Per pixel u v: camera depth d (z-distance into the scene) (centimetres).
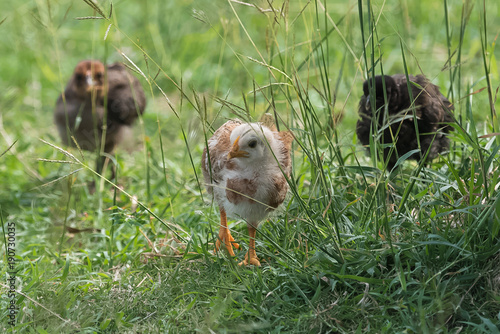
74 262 973
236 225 1027
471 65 1473
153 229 1011
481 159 811
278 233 946
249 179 862
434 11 1955
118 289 864
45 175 1338
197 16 870
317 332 721
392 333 703
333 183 1026
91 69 1362
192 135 919
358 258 802
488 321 686
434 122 1099
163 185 1254
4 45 2077
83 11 1831
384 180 877
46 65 1797
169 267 927
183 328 754
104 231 1061
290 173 917
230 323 746
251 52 1714
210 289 833
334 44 1886
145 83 1573
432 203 823
